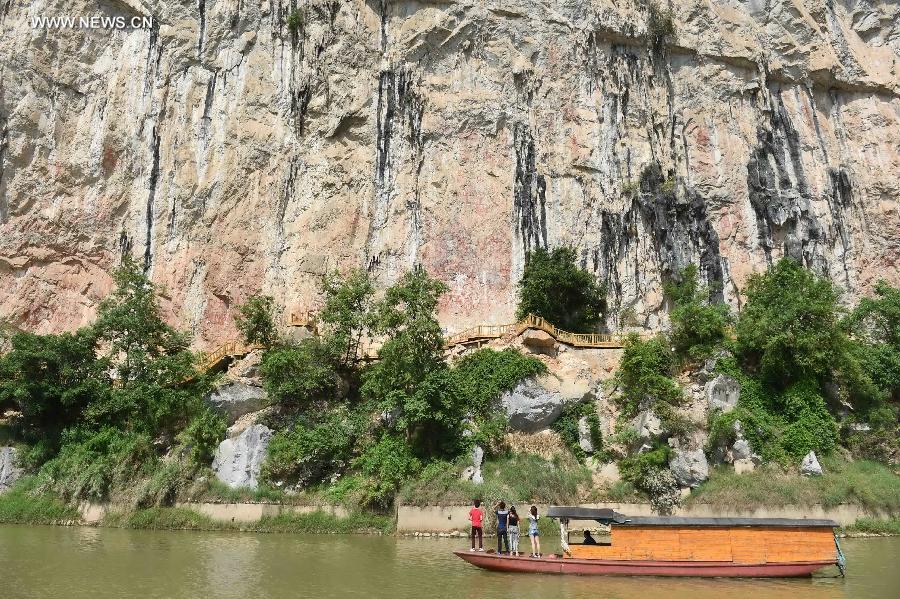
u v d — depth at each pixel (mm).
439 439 27375
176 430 29719
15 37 38781
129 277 32719
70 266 38562
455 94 44031
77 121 39562
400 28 44594
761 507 25656
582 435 29266
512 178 42625
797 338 29859
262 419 28750
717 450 27922
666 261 42375
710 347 31609
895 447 29953
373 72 43438
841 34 50531
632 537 18016
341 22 43344
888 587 16359
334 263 40031
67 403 30016
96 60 40375
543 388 29750
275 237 40188
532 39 45406
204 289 38781
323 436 27312
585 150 44094
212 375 31375
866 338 35625
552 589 15414
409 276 31031
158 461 27984
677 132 46812
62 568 17422
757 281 34094
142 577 16344
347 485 26016
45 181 38594
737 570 17484
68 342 30828
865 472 28312
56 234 38312
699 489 26469
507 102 44094
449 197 42156
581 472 27938
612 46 47188
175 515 25688
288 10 43281
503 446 28000
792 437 28781
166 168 39875
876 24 51906
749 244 44781
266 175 41062
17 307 37344
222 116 41250
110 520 26109
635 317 40594
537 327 32219
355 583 15789
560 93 45000
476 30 44875
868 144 49094
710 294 42125
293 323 34875
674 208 43781
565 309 37344
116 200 39094
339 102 42250
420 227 41500
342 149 42125
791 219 45375
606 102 45438
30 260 38031
